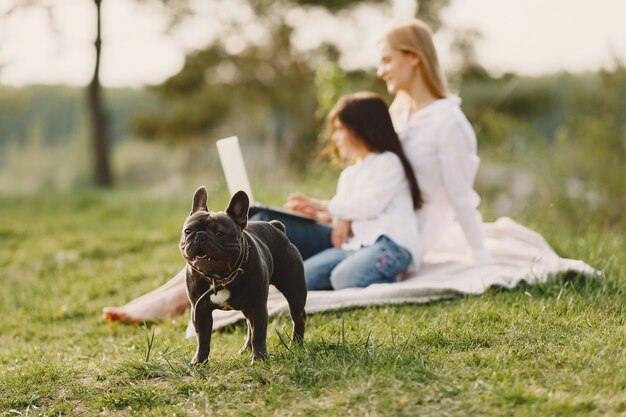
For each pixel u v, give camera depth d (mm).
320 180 9539
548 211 9016
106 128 18406
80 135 25172
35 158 23406
